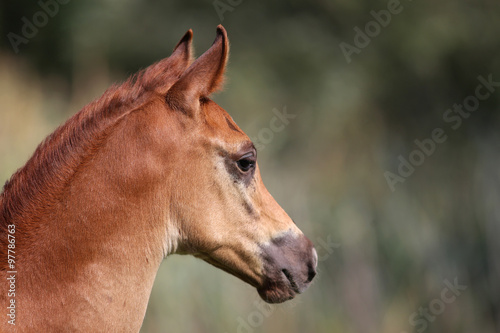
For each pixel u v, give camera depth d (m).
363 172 30.22
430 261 28.02
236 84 33.28
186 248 8.75
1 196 7.93
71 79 30.28
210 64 8.49
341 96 34.88
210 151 8.58
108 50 35.81
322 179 28.81
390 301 26.19
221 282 20.02
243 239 9.02
